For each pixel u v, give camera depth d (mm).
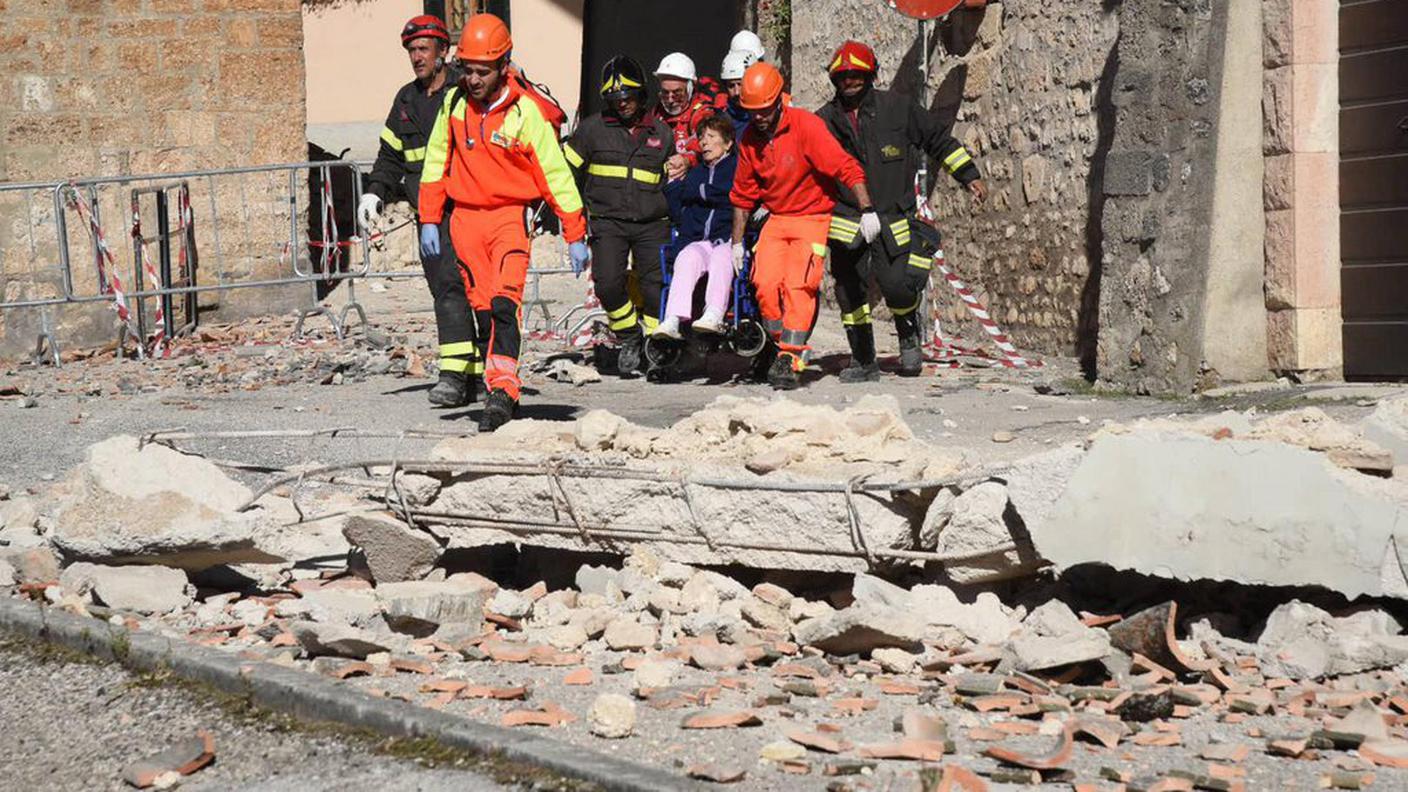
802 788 4020
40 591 6133
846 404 10172
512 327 9242
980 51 13172
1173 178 10094
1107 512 5125
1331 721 4391
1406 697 4594
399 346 13781
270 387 11969
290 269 16453
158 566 6164
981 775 4082
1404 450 5871
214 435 7227
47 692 5203
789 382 10906
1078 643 4824
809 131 10602
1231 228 9945
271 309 16484
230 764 4492
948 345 12797
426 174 9562
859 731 4473
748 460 5867
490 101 9172
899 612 5207
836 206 10898
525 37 28516
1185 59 10016
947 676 4938
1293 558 4914
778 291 10820
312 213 17531
